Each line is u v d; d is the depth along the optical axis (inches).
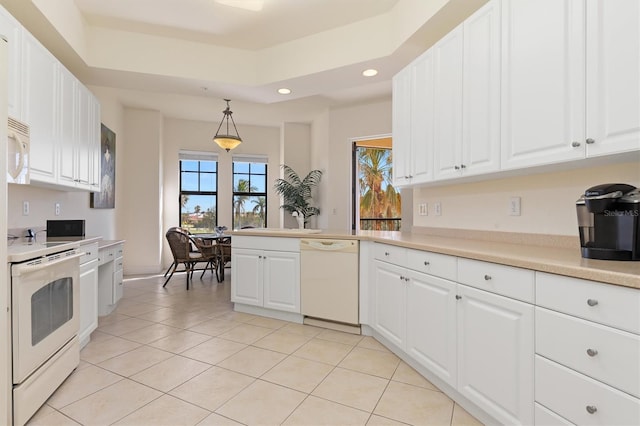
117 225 211.2
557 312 50.3
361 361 94.8
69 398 75.2
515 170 73.8
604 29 53.9
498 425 62.6
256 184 282.5
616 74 52.3
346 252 117.1
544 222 79.0
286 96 165.6
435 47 94.5
